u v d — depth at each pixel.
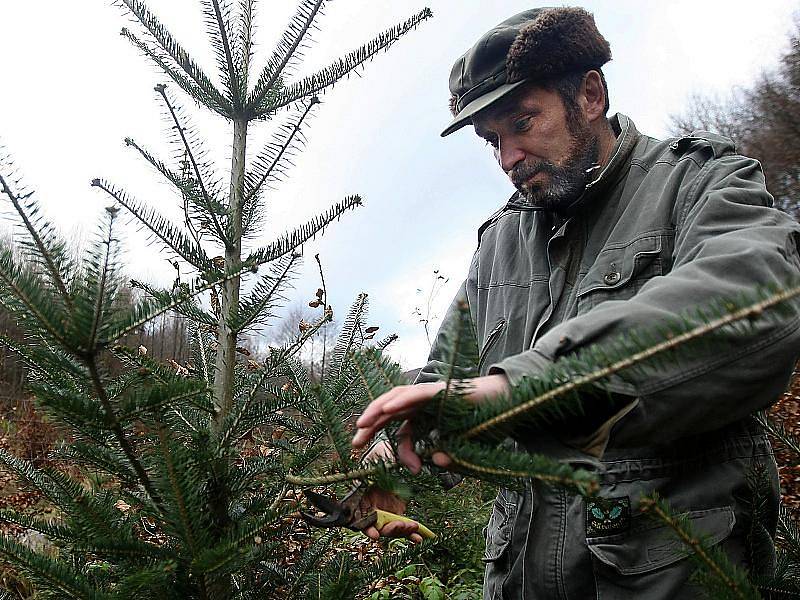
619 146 1.46
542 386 0.75
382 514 1.23
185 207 1.63
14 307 1.08
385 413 0.80
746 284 0.89
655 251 1.28
